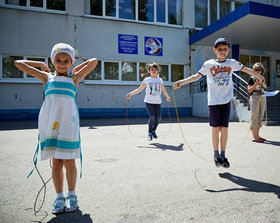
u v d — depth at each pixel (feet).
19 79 33.55
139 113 39.47
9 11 32.94
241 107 30.17
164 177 8.50
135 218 5.51
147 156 11.74
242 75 48.06
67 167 6.16
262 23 32.71
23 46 33.58
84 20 36.55
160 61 40.96
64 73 6.44
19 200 6.55
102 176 8.58
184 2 42.73
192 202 6.39
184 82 9.84
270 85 50.93
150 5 40.65
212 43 42.45
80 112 36.09
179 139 16.96
